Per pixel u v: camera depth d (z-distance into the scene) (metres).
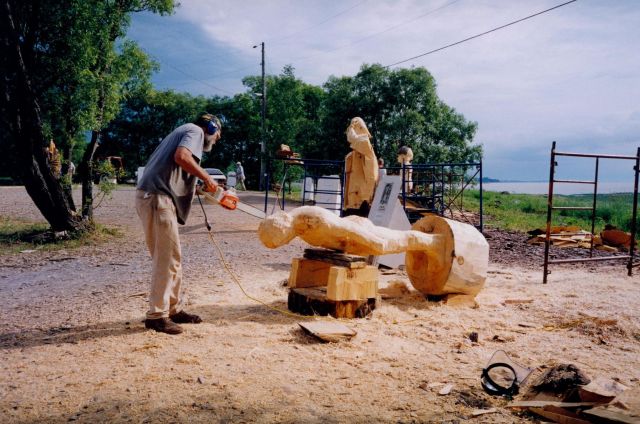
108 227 12.86
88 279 7.27
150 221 4.45
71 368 3.62
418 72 29.42
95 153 12.62
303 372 3.61
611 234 12.24
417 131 29.03
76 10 10.57
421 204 13.59
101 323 4.84
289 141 34.47
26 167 10.43
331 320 4.88
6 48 9.49
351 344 4.24
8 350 4.05
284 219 4.83
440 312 5.42
